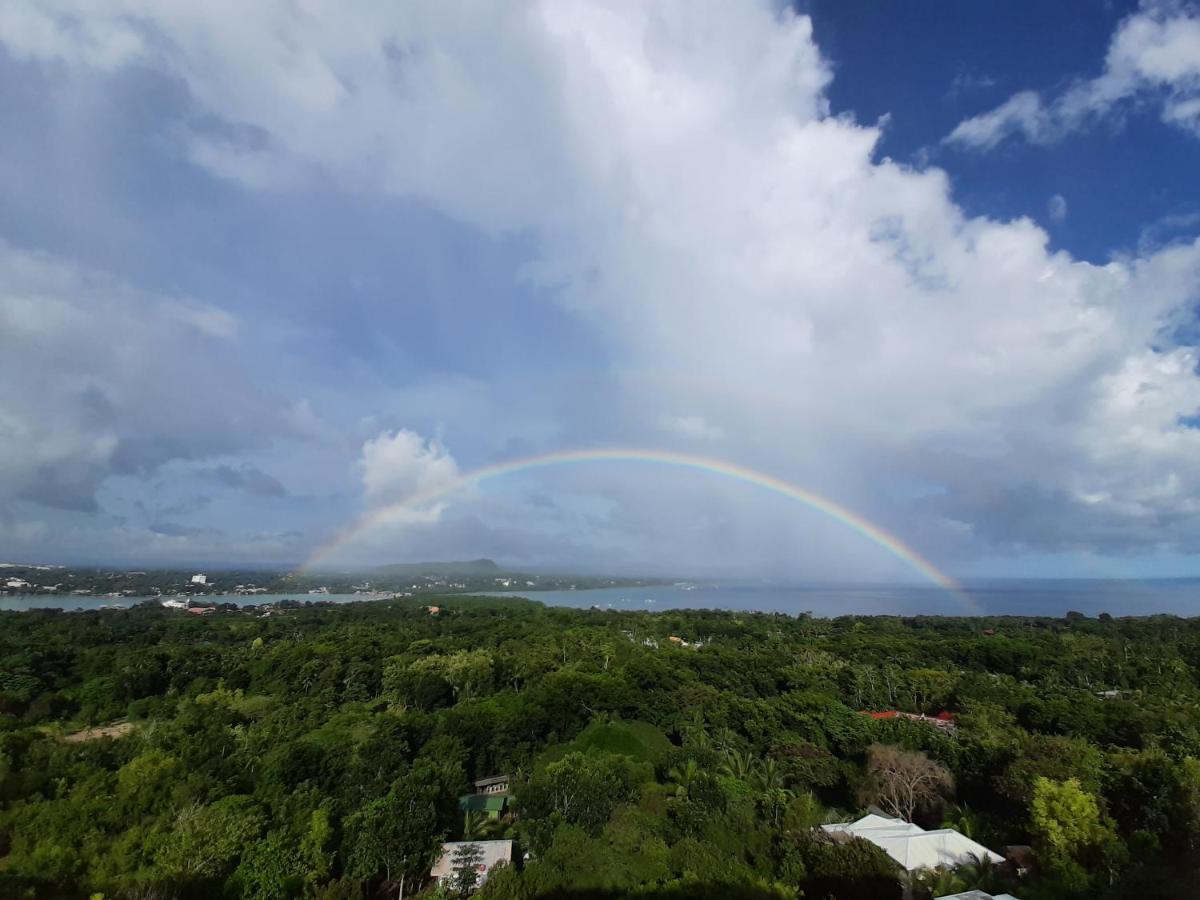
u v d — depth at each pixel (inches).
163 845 1368.1
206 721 2615.7
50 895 1237.1
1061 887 1285.7
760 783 1977.1
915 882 1339.8
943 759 2052.2
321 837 1534.2
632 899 1211.2
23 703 3125.0
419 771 1942.7
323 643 4530.0
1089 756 1823.3
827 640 5270.7
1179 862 1268.5
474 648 4576.8
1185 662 3973.9
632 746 2509.8
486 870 1537.9
